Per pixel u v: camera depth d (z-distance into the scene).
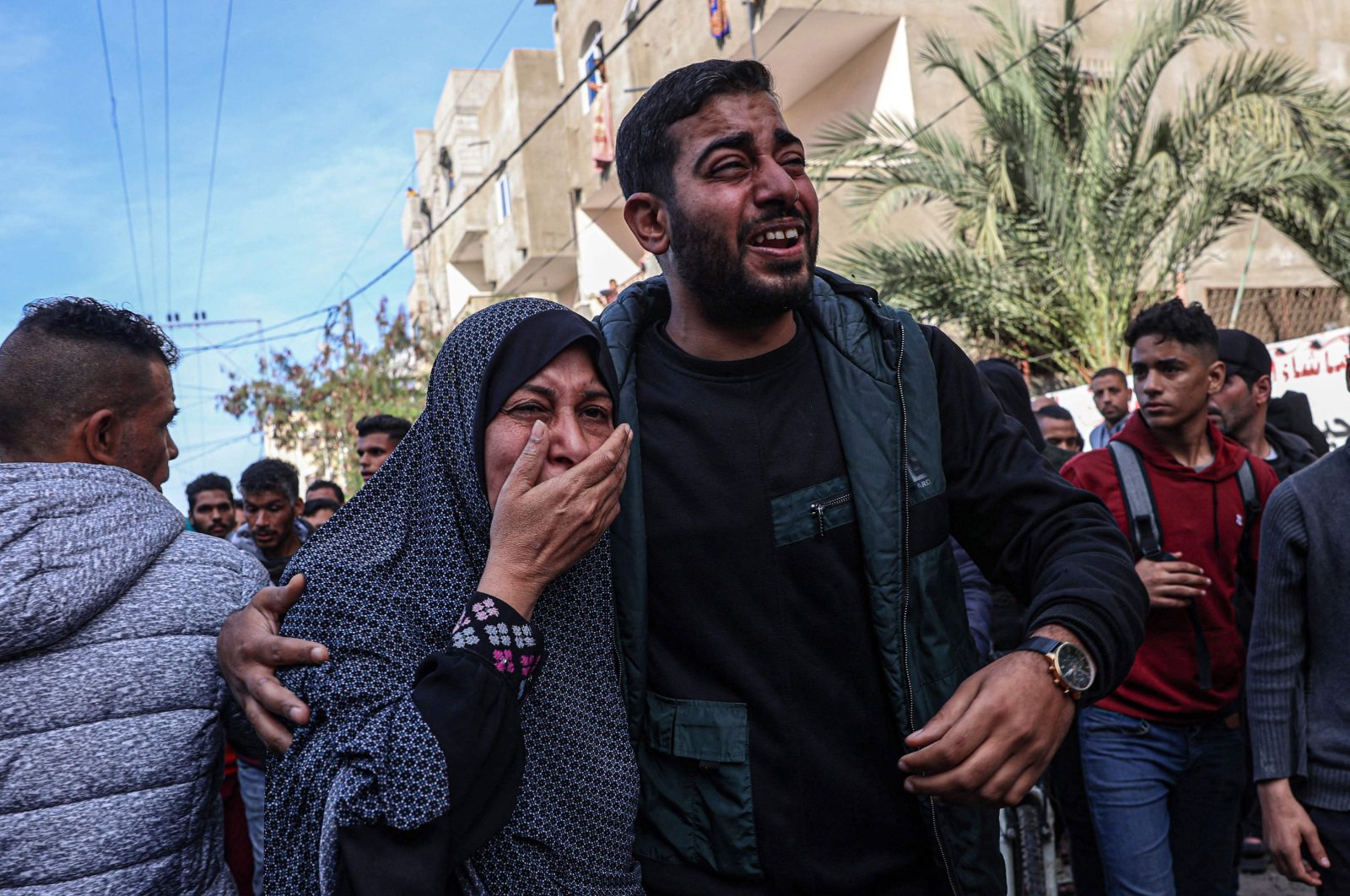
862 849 1.78
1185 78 14.65
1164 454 3.36
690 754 1.74
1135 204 10.91
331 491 6.71
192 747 1.80
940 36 12.65
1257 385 4.54
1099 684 1.49
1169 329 3.31
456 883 1.49
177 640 1.82
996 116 11.07
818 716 1.77
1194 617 3.11
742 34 14.64
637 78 18.14
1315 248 11.28
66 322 1.95
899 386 1.79
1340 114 10.92
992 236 10.52
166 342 2.15
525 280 26.52
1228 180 10.71
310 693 1.52
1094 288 11.25
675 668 1.78
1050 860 3.23
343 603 1.58
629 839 1.65
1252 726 2.65
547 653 1.59
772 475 1.79
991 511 1.81
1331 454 2.62
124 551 1.80
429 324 25.45
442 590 1.59
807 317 1.91
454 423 1.63
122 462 1.99
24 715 1.67
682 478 1.79
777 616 1.77
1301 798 2.58
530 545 1.49
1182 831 3.19
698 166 1.76
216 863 1.90
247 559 2.06
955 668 1.79
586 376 1.60
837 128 14.86
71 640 1.74
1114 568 1.59
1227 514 3.24
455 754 1.37
